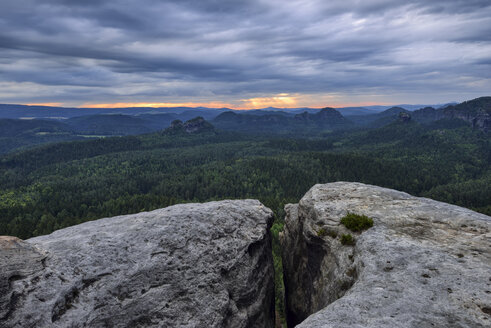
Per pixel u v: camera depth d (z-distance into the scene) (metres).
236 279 15.01
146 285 12.44
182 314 12.15
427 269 9.95
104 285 11.74
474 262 10.06
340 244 14.60
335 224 15.98
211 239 15.74
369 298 8.72
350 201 18.52
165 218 16.41
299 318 19.17
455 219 14.30
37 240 14.61
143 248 13.88
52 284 10.83
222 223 17.17
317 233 16.36
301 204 21.08
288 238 23.97
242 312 14.38
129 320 11.22
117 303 11.44
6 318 9.30
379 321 7.51
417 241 12.30
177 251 14.32
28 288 10.29
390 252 11.52
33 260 11.43
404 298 8.46
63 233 15.67
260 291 16.48
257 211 20.16
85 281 11.59
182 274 13.47
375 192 19.92
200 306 12.70
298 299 19.56
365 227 14.54
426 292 8.62
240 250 16.09
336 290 12.66
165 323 11.63
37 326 9.55
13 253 11.16
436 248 11.48
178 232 15.31
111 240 14.02
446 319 7.30
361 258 11.86
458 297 8.14
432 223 14.17
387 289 9.12
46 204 175.50
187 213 17.06
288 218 24.59
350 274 12.18
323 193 20.78
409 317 7.54
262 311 16.12
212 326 12.32
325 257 15.52
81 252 12.79
